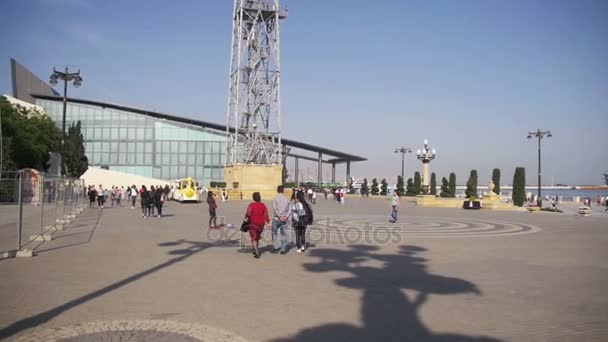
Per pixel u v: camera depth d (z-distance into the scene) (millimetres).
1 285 9727
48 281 10141
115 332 6770
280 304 8422
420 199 52750
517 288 9836
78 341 6367
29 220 17391
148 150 92938
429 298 8961
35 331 6777
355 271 11680
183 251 14828
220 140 93438
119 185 79062
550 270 11945
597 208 62312
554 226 26297
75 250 14891
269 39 61156
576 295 9250
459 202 50000
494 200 48688
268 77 61438
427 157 58562
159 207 30188
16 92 94250
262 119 61625
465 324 7371
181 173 92688
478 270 11906
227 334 6762
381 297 9016
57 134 65875
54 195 20672
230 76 62375
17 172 15992
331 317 7664
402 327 7199
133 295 8945
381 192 86938
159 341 6414
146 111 98438
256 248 13688
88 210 37531
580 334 6938
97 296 8844
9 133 52188
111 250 14930
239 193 58469
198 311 7895
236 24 61875
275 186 60000
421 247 16406
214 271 11477
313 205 51531
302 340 6566
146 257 13547
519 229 23984
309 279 10648
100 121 93750
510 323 7434
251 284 10039
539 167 55281
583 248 16375
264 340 6539
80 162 71500
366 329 7086
